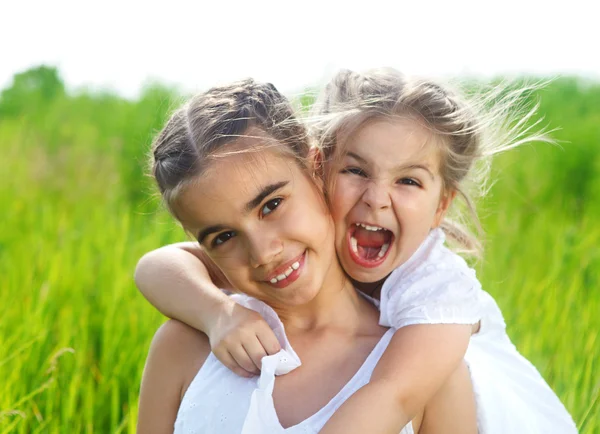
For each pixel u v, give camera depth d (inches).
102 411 141.6
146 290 95.7
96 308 179.3
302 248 83.2
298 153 84.5
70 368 146.2
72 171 324.2
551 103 348.2
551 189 306.5
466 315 88.2
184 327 93.5
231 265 84.0
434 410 89.3
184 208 82.1
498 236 235.9
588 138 314.2
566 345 154.7
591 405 125.3
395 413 80.4
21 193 292.7
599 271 207.0
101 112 414.0
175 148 82.1
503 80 135.2
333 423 78.3
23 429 125.6
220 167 79.4
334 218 90.0
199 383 87.5
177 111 86.7
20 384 135.7
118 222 254.8
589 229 252.7
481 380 93.3
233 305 89.3
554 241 235.0
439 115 92.4
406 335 85.5
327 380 84.8
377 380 81.6
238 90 85.4
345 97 93.5
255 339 84.7
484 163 110.2
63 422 131.7
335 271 90.5
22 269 196.7
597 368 147.5
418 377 82.5
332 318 89.7
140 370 144.9
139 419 94.7
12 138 363.3
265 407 80.3
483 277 192.5
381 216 88.8
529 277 200.7
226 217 80.5
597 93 382.6
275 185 80.7
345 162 89.7
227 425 83.2
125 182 322.3
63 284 183.6
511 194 290.4
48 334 155.5
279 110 85.8
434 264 91.4
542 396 101.9
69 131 378.3
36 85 476.7
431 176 92.1
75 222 260.4
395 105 89.9
